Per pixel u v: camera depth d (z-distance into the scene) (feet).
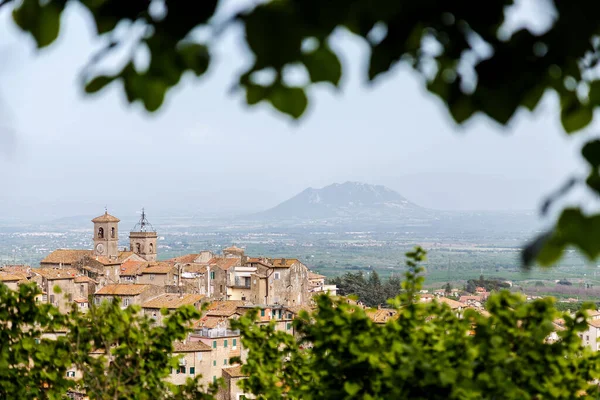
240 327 70.59
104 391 68.49
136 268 496.64
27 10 14.80
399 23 13.51
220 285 465.47
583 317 51.39
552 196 13.51
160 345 70.69
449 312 55.67
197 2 13.43
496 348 47.75
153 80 14.65
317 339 54.85
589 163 14.08
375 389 49.57
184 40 14.23
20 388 69.67
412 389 46.34
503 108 14.33
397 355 49.34
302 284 469.16
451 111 15.07
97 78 14.51
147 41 14.21
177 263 513.86
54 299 420.36
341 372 52.95
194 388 71.00
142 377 69.36
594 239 12.72
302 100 13.94
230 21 13.33
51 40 14.98
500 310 51.19
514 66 13.91
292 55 13.16
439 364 45.57
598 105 16.33
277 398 66.95
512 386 44.98
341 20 13.12
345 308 55.47
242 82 13.84
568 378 49.55
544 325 49.65
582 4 12.56
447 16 13.84
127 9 14.03
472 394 44.04
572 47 13.43
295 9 12.95
